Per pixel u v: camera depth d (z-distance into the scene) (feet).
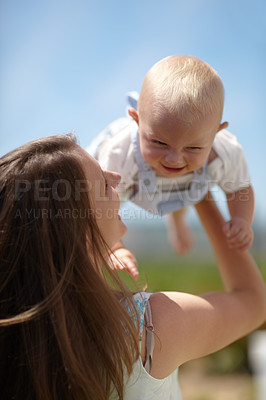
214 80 8.16
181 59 8.44
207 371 19.19
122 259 8.19
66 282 4.58
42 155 4.85
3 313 4.61
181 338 5.22
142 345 4.94
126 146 9.03
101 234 5.14
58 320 4.47
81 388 4.45
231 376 18.74
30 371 4.48
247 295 6.51
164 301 5.40
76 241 4.66
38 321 4.52
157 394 4.94
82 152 5.23
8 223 4.63
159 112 7.79
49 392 4.43
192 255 23.40
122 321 4.80
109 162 9.06
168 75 8.07
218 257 7.62
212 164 8.93
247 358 18.99
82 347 4.52
